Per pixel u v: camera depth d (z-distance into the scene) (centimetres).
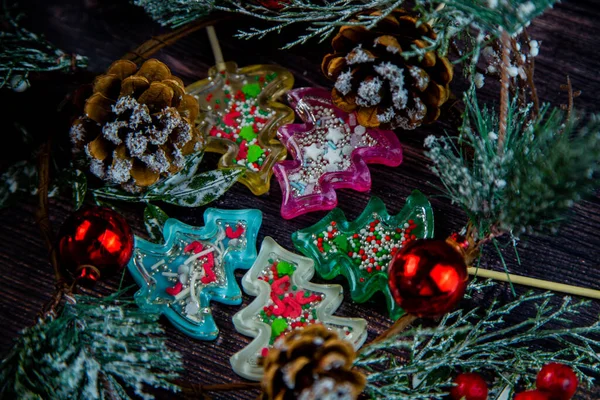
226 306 39
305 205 39
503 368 37
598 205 39
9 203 39
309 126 40
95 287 39
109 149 36
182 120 36
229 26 41
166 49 41
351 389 32
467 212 36
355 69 36
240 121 40
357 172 39
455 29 36
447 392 37
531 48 36
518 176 34
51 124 39
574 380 35
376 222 39
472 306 39
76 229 35
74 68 38
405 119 37
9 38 38
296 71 41
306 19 37
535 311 39
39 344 34
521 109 37
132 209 39
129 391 38
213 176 39
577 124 39
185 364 38
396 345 35
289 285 39
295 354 32
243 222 39
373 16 35
